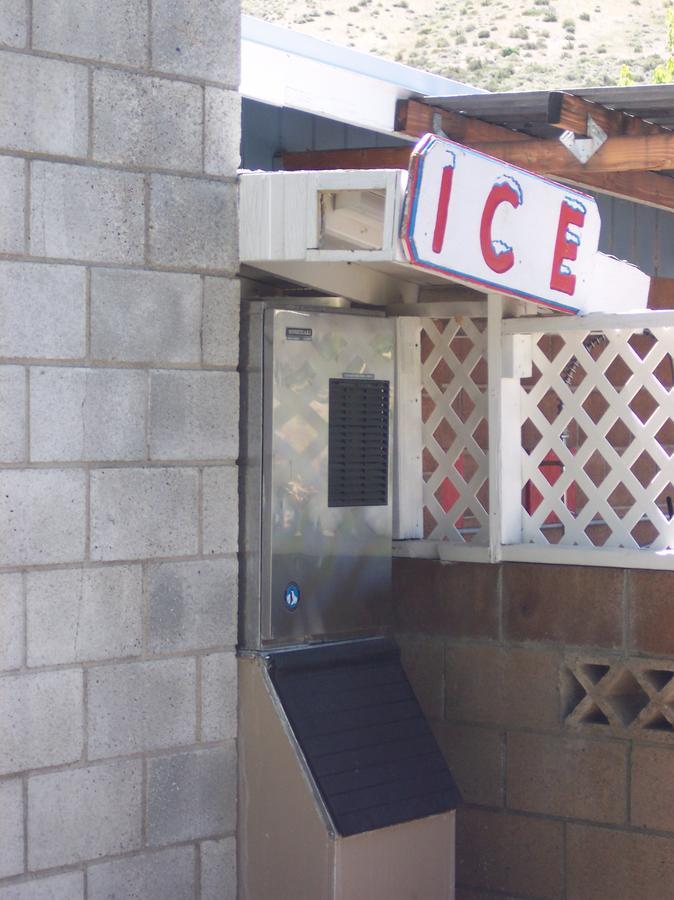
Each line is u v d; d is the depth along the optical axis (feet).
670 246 37.11
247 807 16.17
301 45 22.56
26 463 14.33
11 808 14.32
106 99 14.89
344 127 27.81
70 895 14.79
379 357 17.52
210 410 15.87
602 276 18.80
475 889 18.25
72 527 14.69
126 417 15.12
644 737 17.03
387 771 16.39
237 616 16.33
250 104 25.41
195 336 15.71
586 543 17.75
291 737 15.83
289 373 16.42
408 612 18.75
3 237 14.10
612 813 17.26
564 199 16.94
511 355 17.98
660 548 17.21
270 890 16.01
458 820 18.40
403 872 16.25
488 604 18.15
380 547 17.61
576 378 19.94
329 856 15.46
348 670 16.89
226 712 16.11
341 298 18.38
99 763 15.01
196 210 15.69
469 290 18.79
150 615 15.38
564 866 17.62
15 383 14.23
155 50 15.30
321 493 16.85
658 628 16.89
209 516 15.88
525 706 17.88
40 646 14.48
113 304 14.99
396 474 18.67
